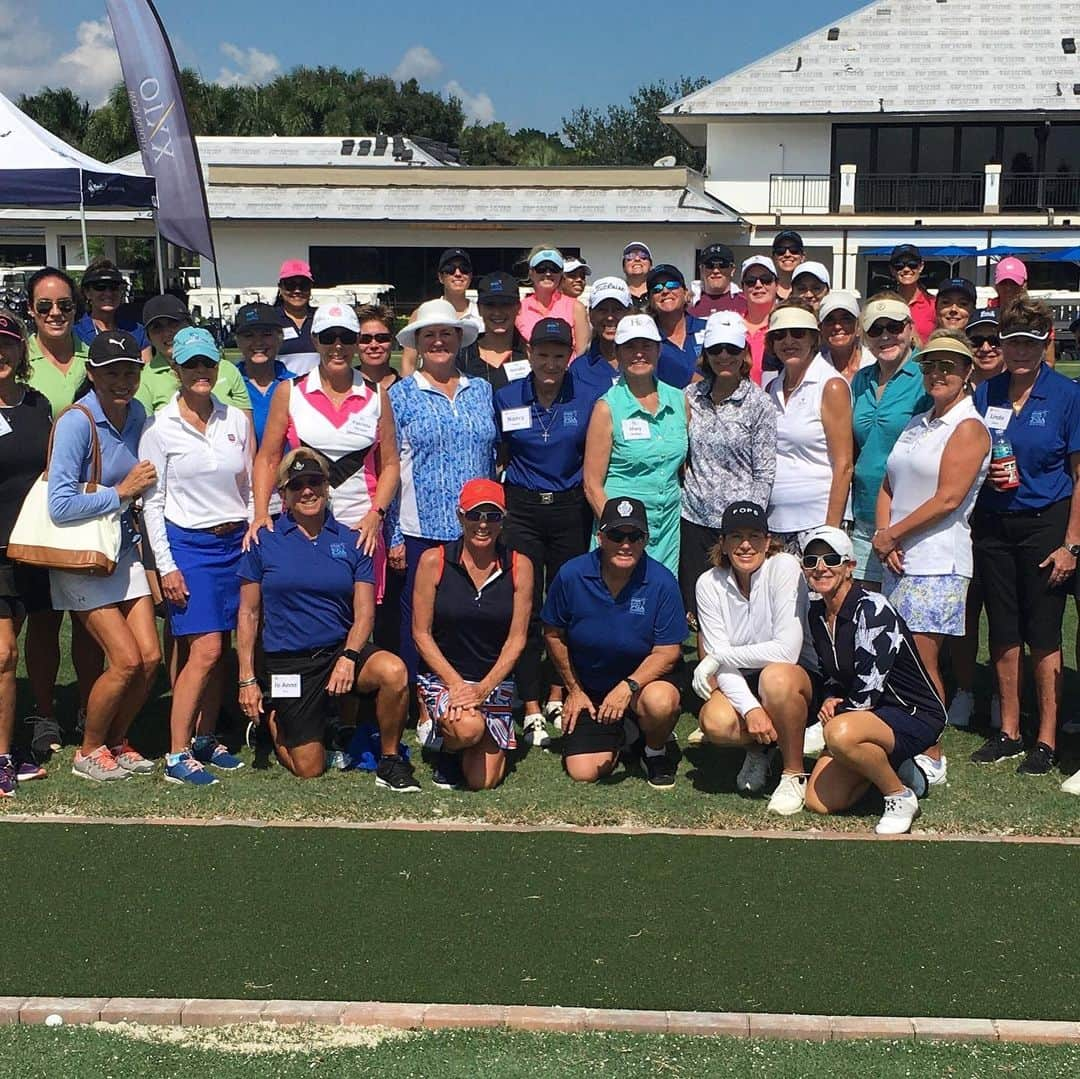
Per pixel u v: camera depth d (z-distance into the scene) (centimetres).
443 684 565
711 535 625
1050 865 471
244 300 3111
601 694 580
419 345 615
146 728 642
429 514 611
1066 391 560
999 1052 355
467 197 3266
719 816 521
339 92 5950
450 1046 358
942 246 3419
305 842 493
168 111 1302
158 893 447
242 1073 346
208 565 566
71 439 537
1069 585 570
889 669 509
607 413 609
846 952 406
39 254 4309
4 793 538
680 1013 370
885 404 593
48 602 568
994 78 3534
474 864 472
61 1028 367
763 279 723
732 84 3584
